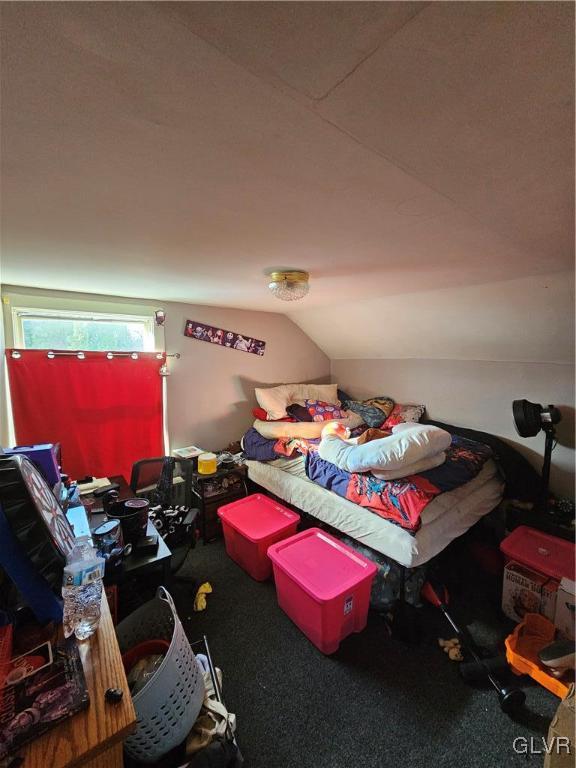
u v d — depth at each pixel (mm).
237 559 2420
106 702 610
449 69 505
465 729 1363
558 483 2492
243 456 3145
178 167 804
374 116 618
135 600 1566
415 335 3021
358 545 2184
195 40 448
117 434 2633
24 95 547
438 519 1929
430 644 1768
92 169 807
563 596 1680
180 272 1873
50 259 1604
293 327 3840
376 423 3350
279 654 1708
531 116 614
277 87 542
